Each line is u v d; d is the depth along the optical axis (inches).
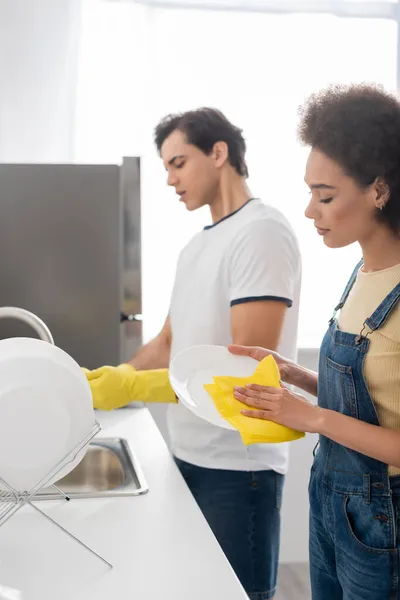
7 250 83.7
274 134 118.1
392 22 120.2
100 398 59.0
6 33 110.8
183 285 67.6
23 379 40.5
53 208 83.9
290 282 60.8
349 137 42.3
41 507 48.4
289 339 64.6
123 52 114.3
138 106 115.0
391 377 44.3
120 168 84.1
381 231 45.0
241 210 64.1
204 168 65.8
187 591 37.1
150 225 116.6
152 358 75.4
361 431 43.0
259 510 63.9
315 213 45.6
